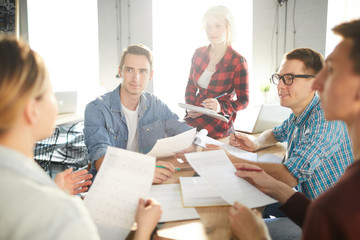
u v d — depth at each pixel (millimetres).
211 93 2799
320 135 1383
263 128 2322
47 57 5242
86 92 3979
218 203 1050
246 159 1507
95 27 5059
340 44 574
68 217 495
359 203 454
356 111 566
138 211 868
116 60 5000
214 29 2721
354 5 3939
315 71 1470
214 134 2469
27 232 473
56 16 5133
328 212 469
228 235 858
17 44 558
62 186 1060
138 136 1901
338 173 1438
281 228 1353
